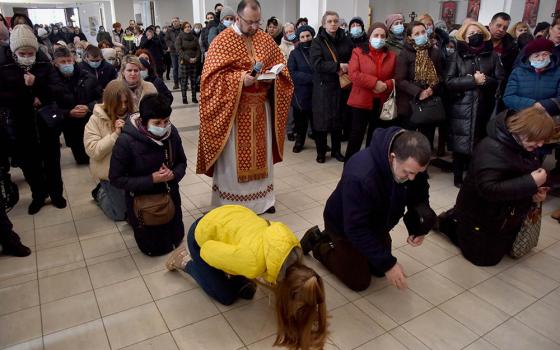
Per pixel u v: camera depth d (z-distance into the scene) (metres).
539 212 2.47
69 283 2.31
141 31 11.34
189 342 1.89
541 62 3.10
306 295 1.44
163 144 2.46
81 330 1.96
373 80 3.66
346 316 2.06
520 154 2.19
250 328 1.97
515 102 3.25
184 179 3.88
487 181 2.18
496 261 2.48
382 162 1.83
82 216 3.12
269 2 12.97
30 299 2.17
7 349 1.84
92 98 3.98
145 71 3.96
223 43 2.74
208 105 2.78
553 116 3.11
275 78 2.76
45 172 3.16
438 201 3.40
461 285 2.32
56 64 3.58
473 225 2.43
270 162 3.11
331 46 4.01
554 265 2.52
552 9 7.35
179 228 2.67
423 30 3.46
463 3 10.36
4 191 2.57
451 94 3.53
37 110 2.97
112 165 2.39
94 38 15.64
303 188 3.67
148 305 2.13
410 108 3.61
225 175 3.02
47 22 17.22
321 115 4.12
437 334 1.95
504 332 1.97
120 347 1.86
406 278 2.38
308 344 1.49
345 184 1.90
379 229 2.10
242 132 2.90
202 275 2.11
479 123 3.63
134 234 2.60
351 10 5.75
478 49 3.41
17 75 2.85
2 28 3.12
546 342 1.91
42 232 2.87
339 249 2.20
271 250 1.63
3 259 2.53
